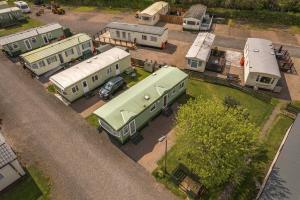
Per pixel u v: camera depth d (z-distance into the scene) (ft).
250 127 73.67
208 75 129.80
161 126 99.76
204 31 178.19
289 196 61.36
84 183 79.15
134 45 158.81
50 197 75.56
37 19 208.03
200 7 191.11
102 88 116.16
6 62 146.41
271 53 129.39
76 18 209.15
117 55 128.36
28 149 91.04
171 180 79.00
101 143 92.63
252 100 112.16
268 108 107.76
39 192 76.95
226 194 72.23
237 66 137.69
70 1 241.76
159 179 79.41
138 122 94.27
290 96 115.44
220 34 172.86
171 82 105.70
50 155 88.58
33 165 85.15
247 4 192.54
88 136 95.71
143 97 97.50
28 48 156.46
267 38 166.50
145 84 104.83
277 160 70.74
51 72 134.62
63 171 82.94
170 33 177.06
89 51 149.18
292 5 185.68
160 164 84.12
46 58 130.21
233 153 67.51
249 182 78.28
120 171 82.38
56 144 92.79
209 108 75.56
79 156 87.86
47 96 117.60
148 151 89.15
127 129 89.92
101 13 218.18
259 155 86.58
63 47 137.59
